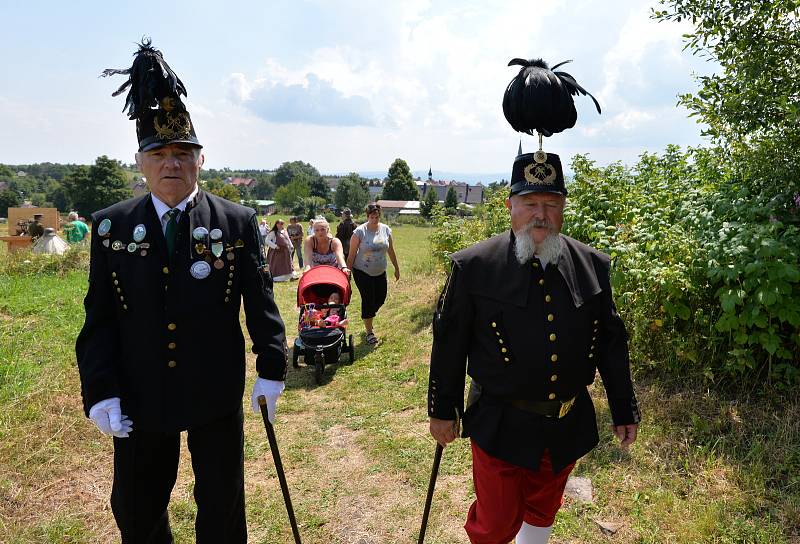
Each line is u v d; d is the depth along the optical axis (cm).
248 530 315
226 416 246
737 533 280
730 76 450
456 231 889
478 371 236
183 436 434
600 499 319
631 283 461
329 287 639
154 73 223
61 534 299
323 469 380
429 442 408
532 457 226
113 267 232
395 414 464
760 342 376
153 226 235
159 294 231
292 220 1490
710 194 475
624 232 486
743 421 366
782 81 418
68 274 1054
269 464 389
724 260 400
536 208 226
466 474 364
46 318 704
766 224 396
